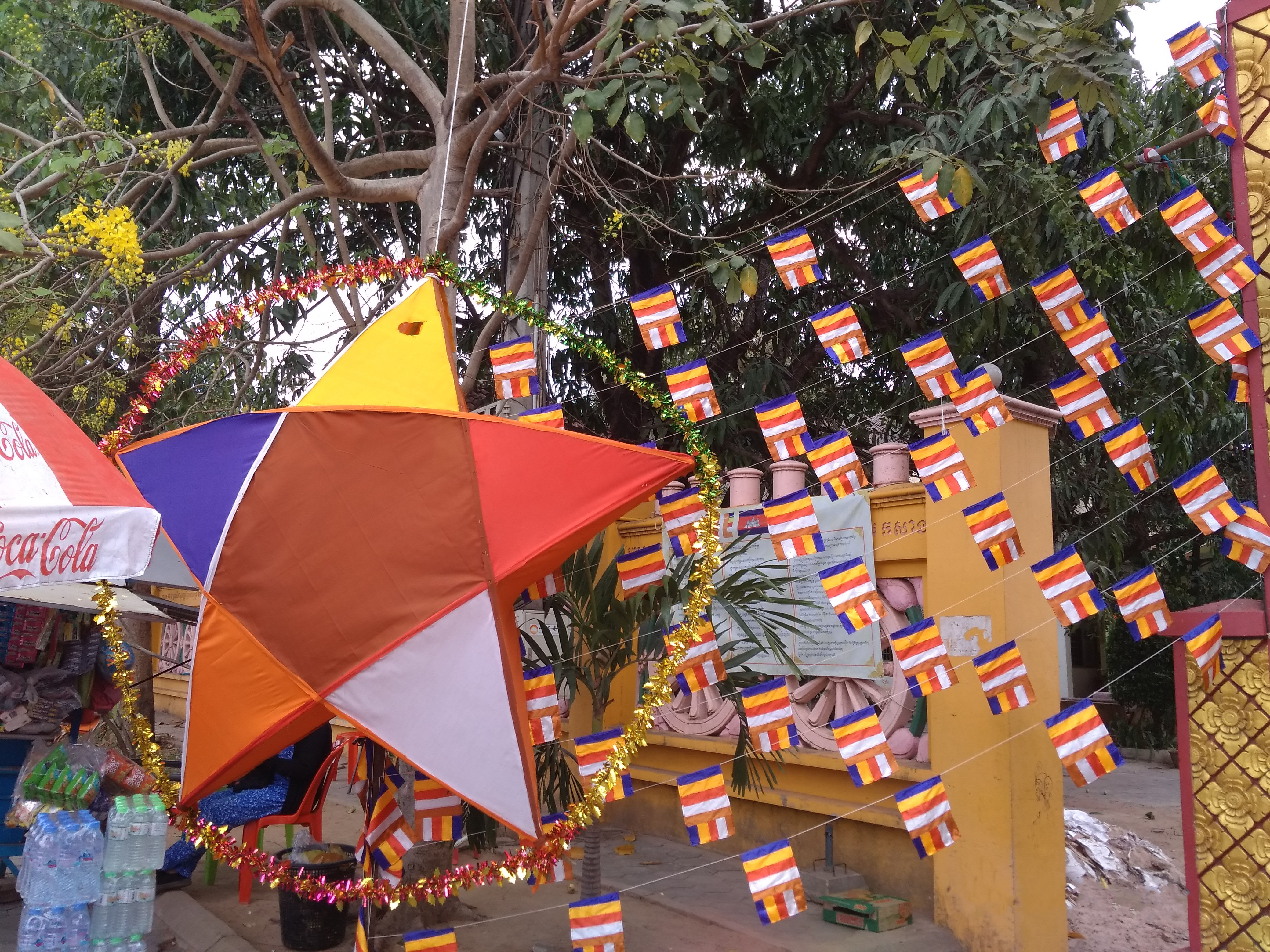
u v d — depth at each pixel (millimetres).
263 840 7000
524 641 5750
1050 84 4160
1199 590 13656
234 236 6277
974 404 3650
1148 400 8578
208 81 8602
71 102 7922
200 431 3643
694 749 6938
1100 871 6871
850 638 5977
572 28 5152
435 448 3463
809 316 9547
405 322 3924
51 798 4574
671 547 5012
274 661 3348
